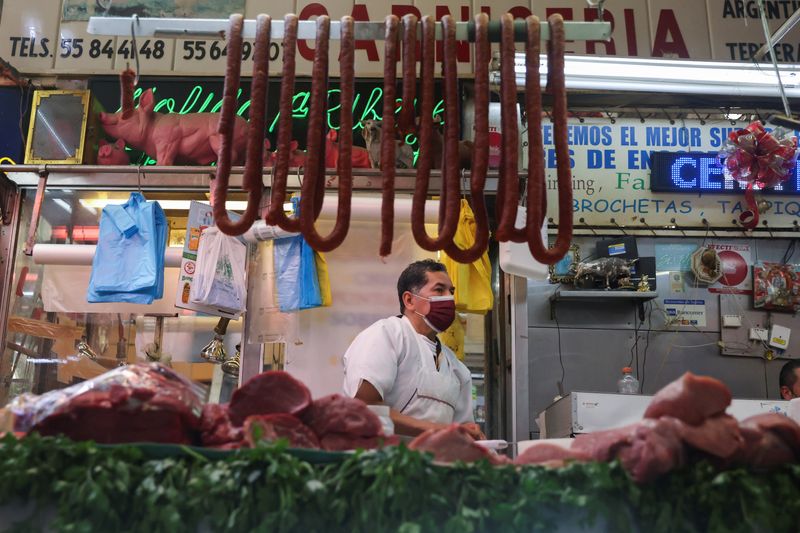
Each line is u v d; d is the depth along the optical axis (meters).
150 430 1.72
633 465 1.62
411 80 2.47
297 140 5.55
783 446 1.65
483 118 2.40
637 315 5.42
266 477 1.58
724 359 5.39
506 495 1.62
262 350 4.45
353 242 4.60
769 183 5.08
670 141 5.64
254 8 5.82
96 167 4.52
